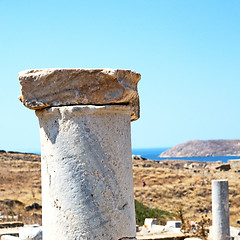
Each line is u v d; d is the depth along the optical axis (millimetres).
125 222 5016
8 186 41812
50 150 5031
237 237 20141
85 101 4973
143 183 50125
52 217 4973
